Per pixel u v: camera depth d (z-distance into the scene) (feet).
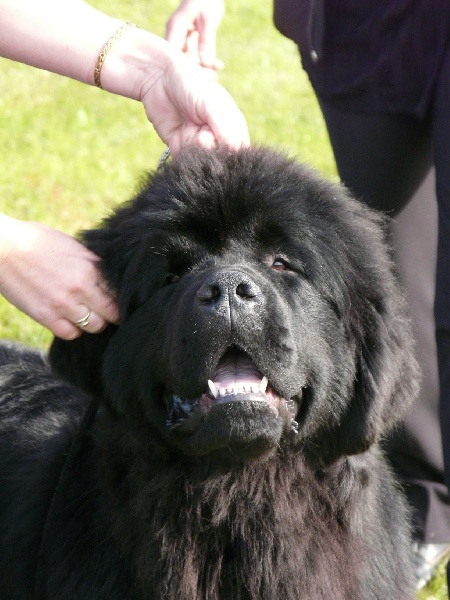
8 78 65.21
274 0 27.89
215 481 19.12
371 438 19.21
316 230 19.15
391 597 19.98
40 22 21.97
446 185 22.56
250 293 17.33
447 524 28.14
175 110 21.89
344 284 19.29
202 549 19.25
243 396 17.39
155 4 85.97
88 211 45.78
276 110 61.72
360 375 19.51
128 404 19.33
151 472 19.39
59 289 18.89
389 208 26.71
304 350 18.39
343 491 19.76
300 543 19.27
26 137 54.80
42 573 19.77
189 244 18.89
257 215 18.78
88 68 22.16
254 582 19.19
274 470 19.27
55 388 24.30
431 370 26.86
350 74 25.35
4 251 18.30
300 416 19.11
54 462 20.99
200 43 24.30
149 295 19.06
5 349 26.11
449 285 22.53
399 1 23.34
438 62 23.00
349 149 26.45
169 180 19.62
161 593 18.90
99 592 19.02
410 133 25.26
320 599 19.15
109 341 20.04
